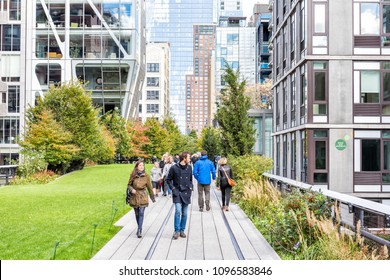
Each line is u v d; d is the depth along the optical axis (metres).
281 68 36.53
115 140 54.03
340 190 26.83
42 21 56.44
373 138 27.05
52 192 22.50
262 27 89.75
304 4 28.14
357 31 27.11
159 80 112.06
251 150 27.02
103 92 57.44
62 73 56.41
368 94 27.03
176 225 11.44
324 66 27.25
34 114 34.97
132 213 15.49
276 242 10.80
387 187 26.92
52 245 10.37
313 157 27.12
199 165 16.59
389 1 27.14
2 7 55.50
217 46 125.19
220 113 27.50
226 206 16.62
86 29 56.75
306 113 27.38
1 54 55.44
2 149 53.91
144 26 72.44
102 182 29.47
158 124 65.81
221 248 10.31
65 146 32.88
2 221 13.62
